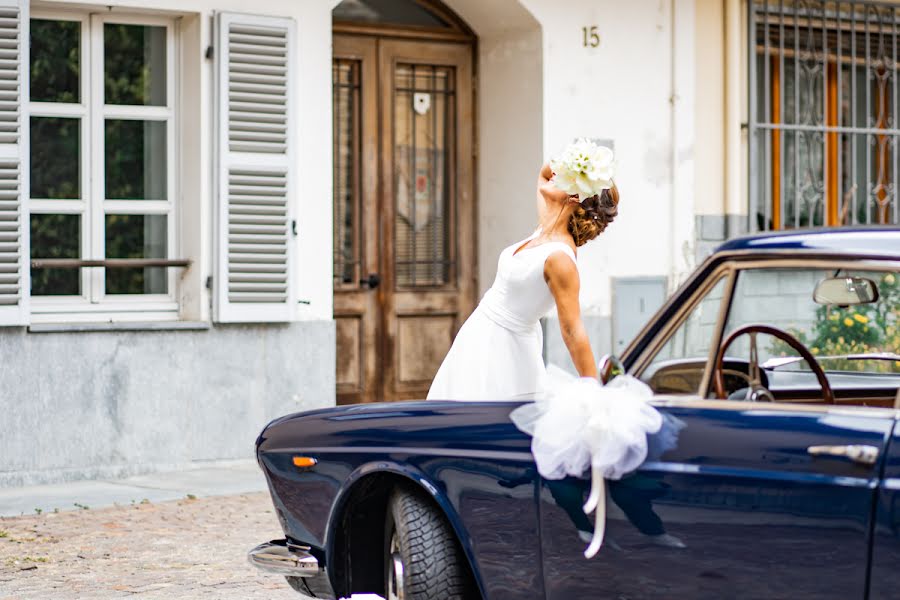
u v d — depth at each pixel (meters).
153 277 10.67
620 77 12.41
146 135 10.65
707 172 12.89
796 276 4.39
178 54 10.69
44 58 10.31
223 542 7.98
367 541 5.31
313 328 10.93
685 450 4.07
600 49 12.30
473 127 12.72
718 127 12.95
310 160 10.92
